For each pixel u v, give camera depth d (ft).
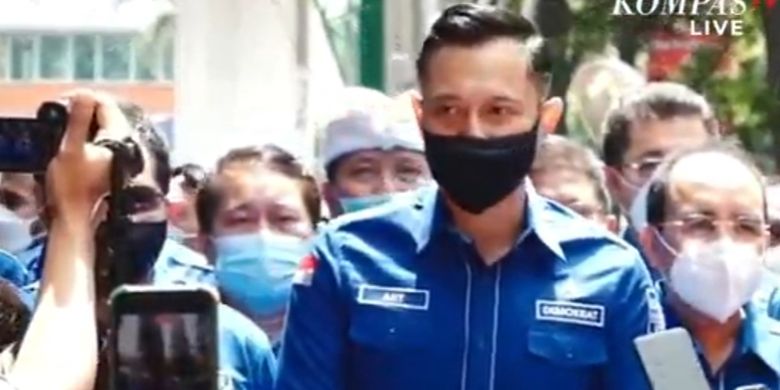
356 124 16.02
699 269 12.45
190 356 6.98
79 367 7.35
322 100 29.30
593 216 15.38
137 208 9.71
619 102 16.87
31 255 15.16
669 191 12.67
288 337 10.71
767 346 12.67
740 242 12.51
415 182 16.14
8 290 8.59
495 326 10.43
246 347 12.78
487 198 10.34
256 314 14.65
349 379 10.62
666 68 37.14
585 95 28.99
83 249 7.65
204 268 14.76
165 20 30.94
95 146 7.79
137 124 13.00
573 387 10.48
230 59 29.66
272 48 29.76
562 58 35.96
